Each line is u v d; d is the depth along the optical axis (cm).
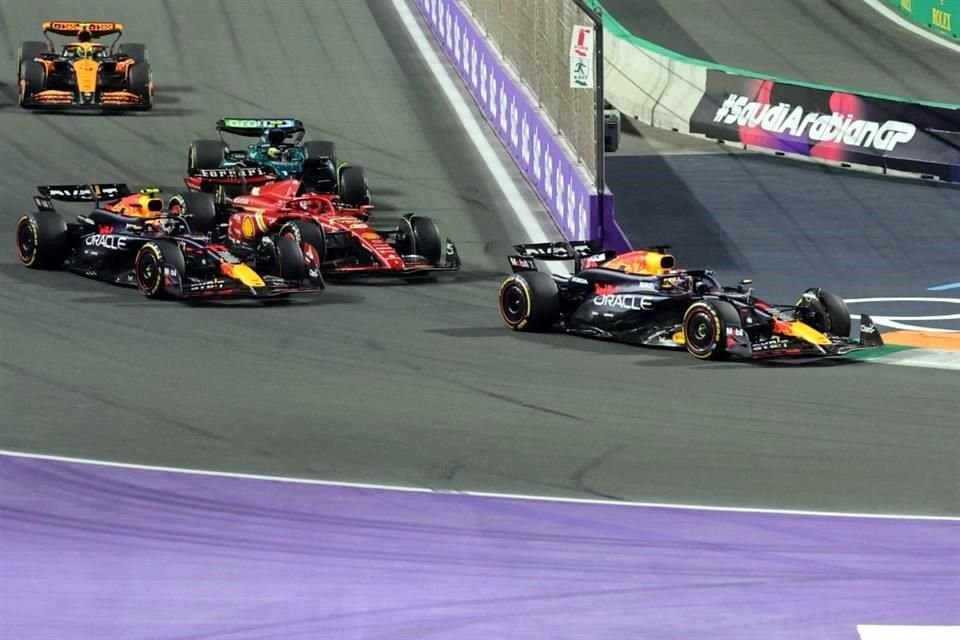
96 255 8225
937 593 3981
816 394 6222
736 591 3972
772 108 11912
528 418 5753
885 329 7781
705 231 10088
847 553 4281
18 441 5222
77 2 14725
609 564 4159
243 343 6981
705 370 6650
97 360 6531
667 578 4059
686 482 4953
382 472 4988
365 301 8081
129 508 4566
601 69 8956
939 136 11044
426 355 6875
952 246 9706
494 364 6712
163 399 5894
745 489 4888
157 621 3738
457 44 13250
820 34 15038
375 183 10688
